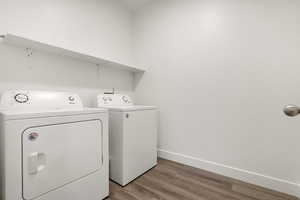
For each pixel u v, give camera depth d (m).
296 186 1.41
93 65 2.09
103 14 2.23
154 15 2.39
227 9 1.75
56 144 1.09
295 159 1.42
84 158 1.25
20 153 0.93
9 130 0.90
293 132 1.43
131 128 1.68
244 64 1.66
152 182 1.66
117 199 1.39
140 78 2.57
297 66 1.40
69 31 1.83
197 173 1.84
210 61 1.87
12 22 1.41
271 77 1.52
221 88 1.80
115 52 2.40
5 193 0.89
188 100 2.06
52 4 1.69
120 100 2.19
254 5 1.59
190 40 2.03
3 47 1.36
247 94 1.64
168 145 2.25
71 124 1.17
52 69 1.69
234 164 1.73
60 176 1.11
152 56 2.42
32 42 1.35
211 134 1.88
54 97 1.49
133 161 1.70
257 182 1.59
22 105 1.27
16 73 1.44
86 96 2.02
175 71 2.17
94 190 1.32
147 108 1.91
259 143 1.59
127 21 2.61
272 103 1.52
